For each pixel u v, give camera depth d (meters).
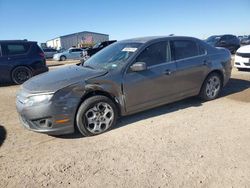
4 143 4.63
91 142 4.51
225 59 6.65
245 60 10.55
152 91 5.37
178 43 5.90
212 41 21.92
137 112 5.33
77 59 33.59
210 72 6.35
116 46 5.87
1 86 10.73
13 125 5.52
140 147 4.23
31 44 11.36
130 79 5.04
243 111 5.76
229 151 4.00
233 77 9.54
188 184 3.24
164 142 4.38
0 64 10.59
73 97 4.48
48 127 4.46
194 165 3.65
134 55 5.19
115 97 4.92
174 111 5.90
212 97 6.59
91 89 4.64
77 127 4.66
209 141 4.36
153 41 5.55
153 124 5.18
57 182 3.42
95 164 3.79
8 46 10.85
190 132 4.73
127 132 4.85
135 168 3.64
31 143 4.59
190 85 6.01
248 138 4.43
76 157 4.02
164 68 5.49
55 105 4.36
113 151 4.15
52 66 21.61
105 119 4.83
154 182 3.31
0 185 3.41
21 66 10.98
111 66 5.16
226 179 3.31
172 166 3.65
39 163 3.90
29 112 4.43
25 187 3.36
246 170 3.49
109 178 3.45
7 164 3.92
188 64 5.88
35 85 4.67
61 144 4.49
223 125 5.01
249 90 7.56
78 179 3.46
